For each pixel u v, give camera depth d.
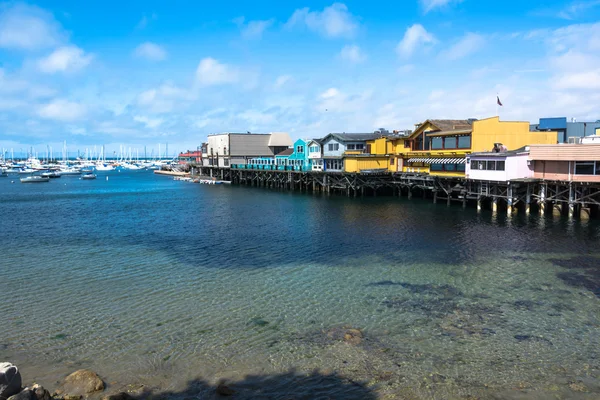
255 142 107.81
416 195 63.19
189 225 41.94
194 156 162.62
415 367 14.43
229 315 18.97
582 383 13.41
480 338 16.50
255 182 99.25
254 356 15.29
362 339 16.48
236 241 34.12
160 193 78.75
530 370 14.20
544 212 42.16
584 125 56.75
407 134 68.75
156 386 13.39
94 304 20.41
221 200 64.56
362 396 12.80
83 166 191.62
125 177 138.50
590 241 31.23
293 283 23.30
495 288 22.03
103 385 13.32
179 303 20.47
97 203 62.56
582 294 20.94
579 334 16.73
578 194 39.12
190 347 16.00
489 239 32.69
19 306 20.17
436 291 21.73
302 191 75.69
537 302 20.03
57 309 19.78
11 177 134.62
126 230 39.53
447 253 29.06
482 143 50.59
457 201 54.28
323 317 18.64
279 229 38.91
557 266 25.55
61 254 30.17
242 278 24.34
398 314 18.88
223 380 13.74
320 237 34.97
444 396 12.79
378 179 64.75
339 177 67.44
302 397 12.77
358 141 71.31
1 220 46.00
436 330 17.23
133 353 15.57
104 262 27.97
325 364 14.68
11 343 16.39
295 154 83.88
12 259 28.77
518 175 43.47
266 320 18.41
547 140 52.00
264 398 12.72
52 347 16.06
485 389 13.13
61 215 49.91
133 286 23.05
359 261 27.53
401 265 26.47
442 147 55.94
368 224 40.22
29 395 11.53
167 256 29.48
